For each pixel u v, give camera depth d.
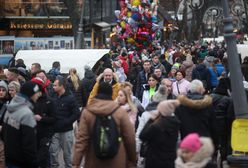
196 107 20.47
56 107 25.84
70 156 26.73
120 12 60.25
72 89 37.41
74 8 81.88
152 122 19.27
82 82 33.84
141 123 21.55
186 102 20.47
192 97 21.02
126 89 23.78
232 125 22.48
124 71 46.72
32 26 95.38
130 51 58.09
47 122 23.50
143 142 19.36
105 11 90.06
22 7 95.69
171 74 38.16
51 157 26.56
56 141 26.56
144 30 59.50
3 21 95.44
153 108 21.48
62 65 46.25
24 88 19.62
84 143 18.86
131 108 23.72
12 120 19.39
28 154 19.31
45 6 95.50
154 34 60.00
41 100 23.62
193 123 20.52
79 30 67.12
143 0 58.97
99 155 18.33
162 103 18.98
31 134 19.31
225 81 24.70
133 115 23.75
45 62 46.72
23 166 19.64
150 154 19.02
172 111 19.00
